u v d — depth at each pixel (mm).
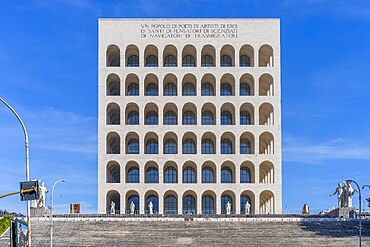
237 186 109438
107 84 114438
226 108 115938
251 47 115375
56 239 76188
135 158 110062
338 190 96688
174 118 117062
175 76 113812
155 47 115500
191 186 109312
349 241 75062
